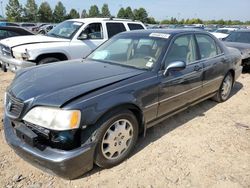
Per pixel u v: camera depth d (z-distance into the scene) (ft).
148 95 10.96
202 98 15.51
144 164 10.52
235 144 12.37
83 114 8.65
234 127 14.23
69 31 24.16
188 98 13.78
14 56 20.90
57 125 8.43
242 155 11.43
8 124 10.30
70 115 8.43
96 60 13.42
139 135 12.44
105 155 9.75
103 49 14.33
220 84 17.08
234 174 10.12
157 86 11.33
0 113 14.78
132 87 10.28
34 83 9.89
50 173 9.00
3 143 11.64
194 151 11.60
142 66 11.92
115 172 9.98
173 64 11.61
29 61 20.29
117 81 10.23
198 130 13.67
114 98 9.50
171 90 12.19
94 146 9.12
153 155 11.16
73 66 12.11
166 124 14.20
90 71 11.21
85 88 9.37
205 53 15.21
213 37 16.43
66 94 8.93
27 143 9.07
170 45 12.60
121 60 12.87
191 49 14.11
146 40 13.23
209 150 11.75
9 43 21.75
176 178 9.78
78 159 8.75
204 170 10.30
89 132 9.05
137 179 9.66
